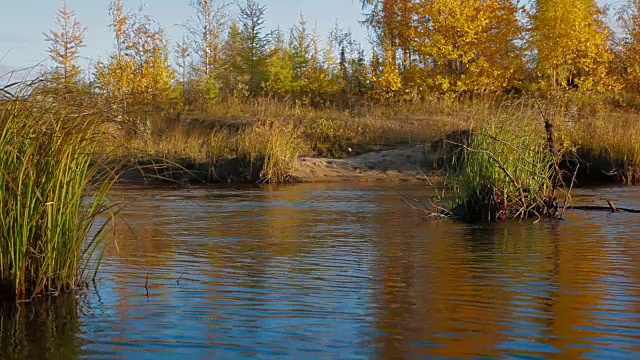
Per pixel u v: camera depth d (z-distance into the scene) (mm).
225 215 9422
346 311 4383
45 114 4801
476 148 8969
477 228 7984
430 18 29438
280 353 3631
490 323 4117
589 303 4535
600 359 3514
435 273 5469
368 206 10508
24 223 4664
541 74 29797
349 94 28500
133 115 6035
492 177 8828
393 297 4723
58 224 4805
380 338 3855
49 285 4801
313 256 6230
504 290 4891
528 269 5605
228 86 32875
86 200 5207
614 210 9531
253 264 5855
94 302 4617
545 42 28891
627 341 3781
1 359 3580
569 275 5375
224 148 16922
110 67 27453
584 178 15047
